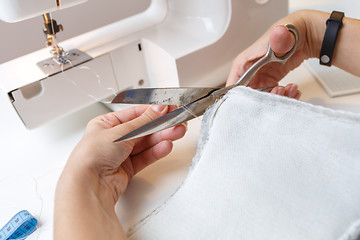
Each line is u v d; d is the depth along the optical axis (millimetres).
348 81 525
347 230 228
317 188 252
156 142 413
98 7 955
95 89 558
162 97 383
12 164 493
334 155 260
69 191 312
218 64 583
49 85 510
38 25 884
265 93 318
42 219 397
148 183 412
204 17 583
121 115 422
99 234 276
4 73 515
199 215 286
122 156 367
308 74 569
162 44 562
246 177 279
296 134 281
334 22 460
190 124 503
